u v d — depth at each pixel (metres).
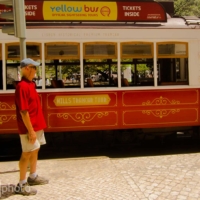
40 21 6.38
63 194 4.29
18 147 6.81
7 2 5.29
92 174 5.16
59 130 6.36
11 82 6.32
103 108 6.45
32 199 4.12
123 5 6.59
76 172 5.29
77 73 6.53
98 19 6.53
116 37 6.45
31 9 6.34
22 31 5.25
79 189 4.46
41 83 6.32
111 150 6.98
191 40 6.71
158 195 4.20
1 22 6.38
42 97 6.30
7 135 6.52
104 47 6.45
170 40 6.63
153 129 6.99
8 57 6.23
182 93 6.70
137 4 6.63
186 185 4.55
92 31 6.39
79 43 6.37
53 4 6.40
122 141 6.95
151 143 7.55
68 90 6.36
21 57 5.32
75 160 6.12
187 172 5.15
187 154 6.45
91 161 6.02
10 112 6.23
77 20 6.46
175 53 6.68
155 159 6.07
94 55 6.42
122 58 6.50
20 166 4.32
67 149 7.07
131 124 6.54
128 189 4.42
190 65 6.71
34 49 6.31
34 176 4.67
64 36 6.34
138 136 7.02
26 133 4.25
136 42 6.52
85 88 6.39
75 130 6.39
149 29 6.55
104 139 6.95
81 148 7.14
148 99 6.58
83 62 6.39
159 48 6.61
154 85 6.60
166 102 6.64
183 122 6.72
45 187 4.59
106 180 4.82
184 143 7.51
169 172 5.16
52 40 6.31
